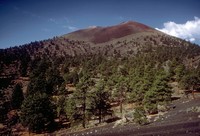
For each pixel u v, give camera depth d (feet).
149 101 265.13
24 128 302.66
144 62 549.54
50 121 283.79
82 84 289.53
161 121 209.56
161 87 271.69
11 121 319.27
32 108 279.69
